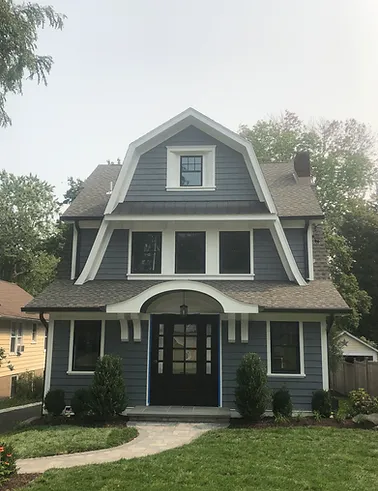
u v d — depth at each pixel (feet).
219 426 36.14
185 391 42.27
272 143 114.93
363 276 109.70
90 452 28.48
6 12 32.60
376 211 122.62
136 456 27.35
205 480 22.38
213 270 45.27
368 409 37.40
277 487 21.59
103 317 43.04
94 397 37.65
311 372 40.70
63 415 40.22
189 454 27.07
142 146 48.37
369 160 119.24
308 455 27.04
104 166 62.23
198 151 48.29
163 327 43.50
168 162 48.16
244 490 21.06
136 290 43.29
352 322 75.82
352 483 22.30
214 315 43.27
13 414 49.42
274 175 58.13
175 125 48.16
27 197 136.46
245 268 45.47
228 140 47.67
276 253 45.52
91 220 47.21
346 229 112.57
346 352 77.51
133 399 41.73
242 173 47.50
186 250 46.26
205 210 45.73
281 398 37.88
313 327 41.47
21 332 78.48
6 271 135.74
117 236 46.78
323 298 40.86
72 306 40.63
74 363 42.60
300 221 46.19
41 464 25.90
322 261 47.21
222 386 41.39
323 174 112.68
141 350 42.55
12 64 34.09
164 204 47.14
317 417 36.91
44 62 35.78
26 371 75.41
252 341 41.86
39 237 138.62
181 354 42.98
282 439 30.91
